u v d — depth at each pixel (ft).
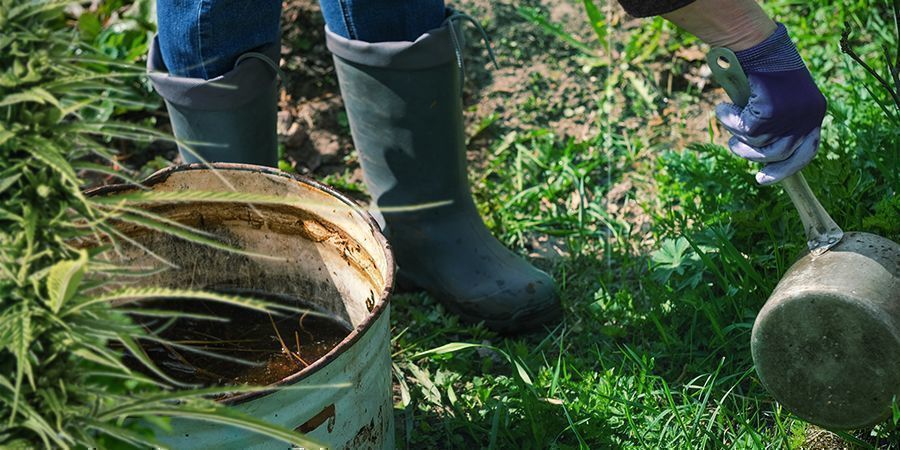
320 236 6.05
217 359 6.11
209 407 3.51
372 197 7.36
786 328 5.39
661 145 8.95
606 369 6.63
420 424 6.34
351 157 8.87
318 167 8.79
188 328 6.38
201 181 5.90
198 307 6.53
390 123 6.83
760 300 6.87
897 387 5.18
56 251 3.34
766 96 5.12
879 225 6.52
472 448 6.19
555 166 8.75
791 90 5.10
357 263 5.92
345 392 4.81
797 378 5.49
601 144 8.99
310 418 4.66
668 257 7.13
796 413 5.62
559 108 9.39
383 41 6.63
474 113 9.31
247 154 6.71
